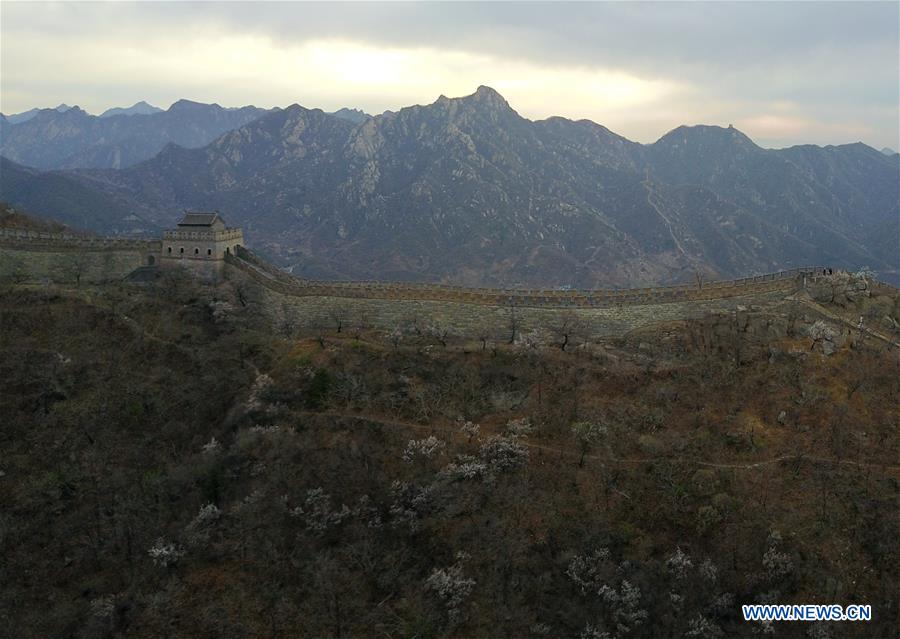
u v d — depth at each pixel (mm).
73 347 103625
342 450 86188
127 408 95875
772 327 97938
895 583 69000
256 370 103250
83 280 126375
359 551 75062
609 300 110375
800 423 84125
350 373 97938
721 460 81562
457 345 105000
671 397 90312
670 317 107688
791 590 69688
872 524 73250
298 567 74250
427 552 75750
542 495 79750
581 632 67625
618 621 68375
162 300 118250
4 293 110500
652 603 69625
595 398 91812
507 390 94625
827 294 106000
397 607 70188
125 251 132000
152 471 88062
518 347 101688
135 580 74312
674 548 74812
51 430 91688
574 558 73375
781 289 107938
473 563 73812
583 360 98625
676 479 80125
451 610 68750
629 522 77250
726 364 93625
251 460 86188
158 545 76375
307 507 80000
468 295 113188
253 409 93812
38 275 124250
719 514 75562
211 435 93750
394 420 90688
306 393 95438
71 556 77750
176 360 105562
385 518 79375
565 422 88750
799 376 89375
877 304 105812
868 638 65562
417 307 114188
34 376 97312
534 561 73938
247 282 126875
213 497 83438
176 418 96375
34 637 69375
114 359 103438
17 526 79938
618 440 85750
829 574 70062
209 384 100625
